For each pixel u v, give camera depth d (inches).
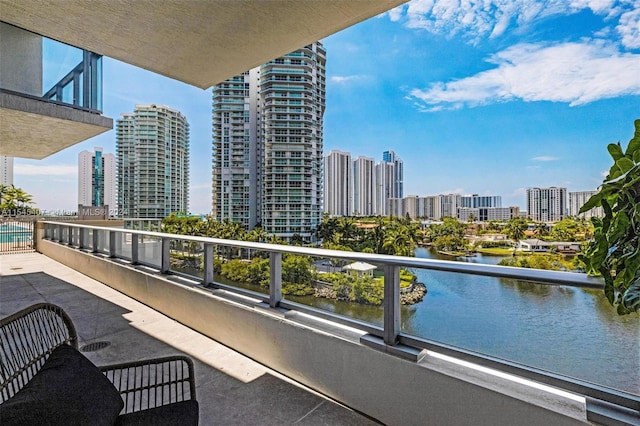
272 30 122.4
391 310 77.7
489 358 66.7
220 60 148.9
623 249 46.2
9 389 51.8
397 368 75.2
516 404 59.6
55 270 265.3
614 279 47.2
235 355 114.8
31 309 60.1
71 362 55.3
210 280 135.6
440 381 68.4
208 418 82.2
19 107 206.2
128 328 139.9
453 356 70.6
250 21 116.3
